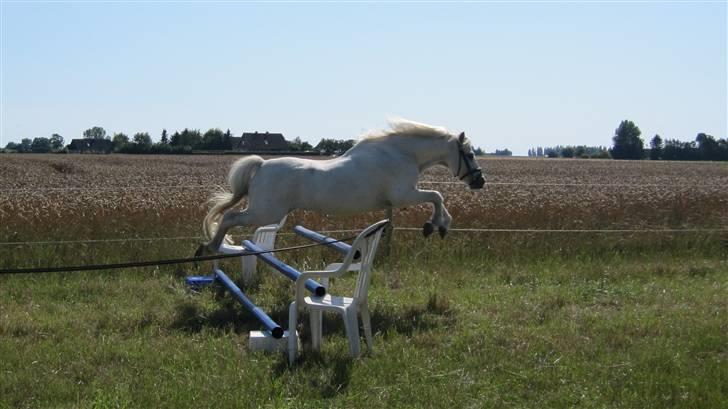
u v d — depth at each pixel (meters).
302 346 7.20
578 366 6.49
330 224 13.06
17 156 73.25
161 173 38.41
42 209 13.34
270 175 9.10
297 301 6.67
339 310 6.71
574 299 9.41
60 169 43.62
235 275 10.69
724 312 8.64
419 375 6.27
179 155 78.69
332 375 6.16
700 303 9.16
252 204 9.16
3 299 9.18
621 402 5.66
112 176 35.09
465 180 9.84
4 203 14.19
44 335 7.55
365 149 9.42
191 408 5.42
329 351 6.92
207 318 8.29
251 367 6.41
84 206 14.27
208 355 6.79
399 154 9.45
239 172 9.23
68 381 6.09
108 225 12.08
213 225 9.53
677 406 5.55
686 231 13.36
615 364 6.55
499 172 45.22
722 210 15.38
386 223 6.61
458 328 7.93
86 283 9.91
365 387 5.99
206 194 17.48
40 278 10.26
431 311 8.73
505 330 7.75
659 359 6.60
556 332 7.64
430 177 34.03
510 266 11.62
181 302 9.09
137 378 6.16
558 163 69.19
